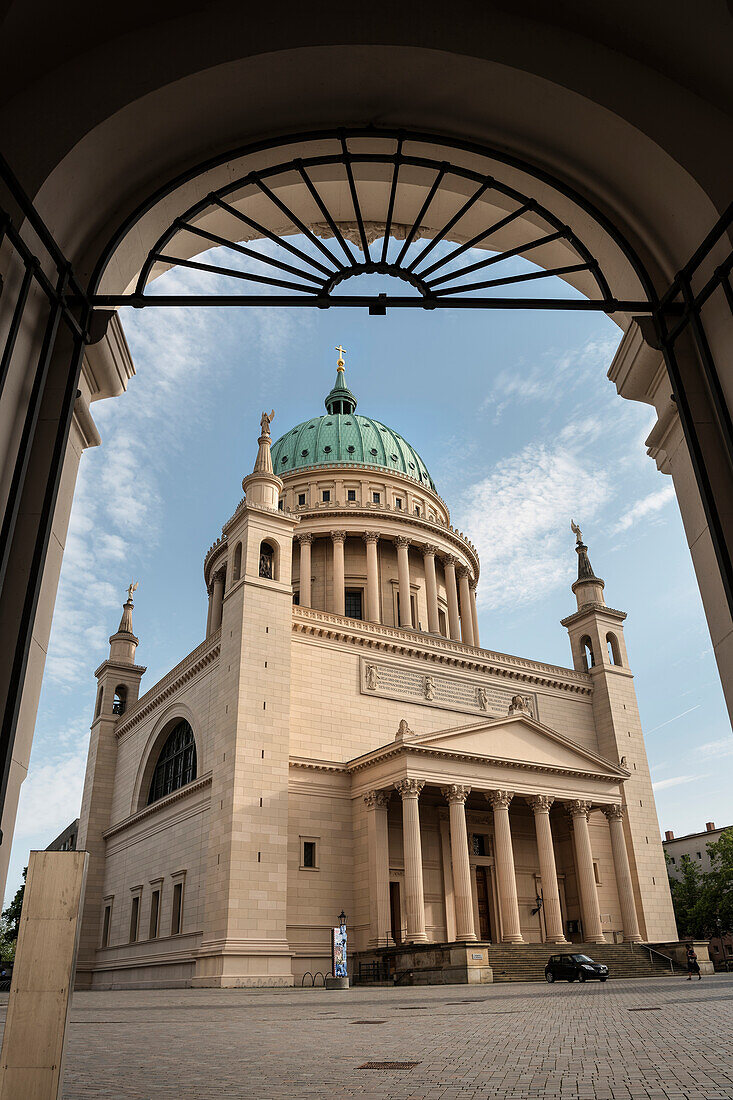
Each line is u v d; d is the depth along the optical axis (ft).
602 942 152.25
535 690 196.95
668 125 27.66
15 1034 16.62
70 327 26.08
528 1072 28.89
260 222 35.70
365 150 30.94
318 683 162.40
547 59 27.91
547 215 28.40
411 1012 64.95
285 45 27.32
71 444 29.04
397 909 148.25
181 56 27.35
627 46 28.60
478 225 36.11
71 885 17.83
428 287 28.78
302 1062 33.73
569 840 174.60
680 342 28.19
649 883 181.78
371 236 37.99
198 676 168.86
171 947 148.56
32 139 25.99
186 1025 57.06
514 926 143.23
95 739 211.82
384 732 167.02
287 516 167.63
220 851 135.03
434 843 157.58
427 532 245.86
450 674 183.93
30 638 22.40
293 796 146.10
